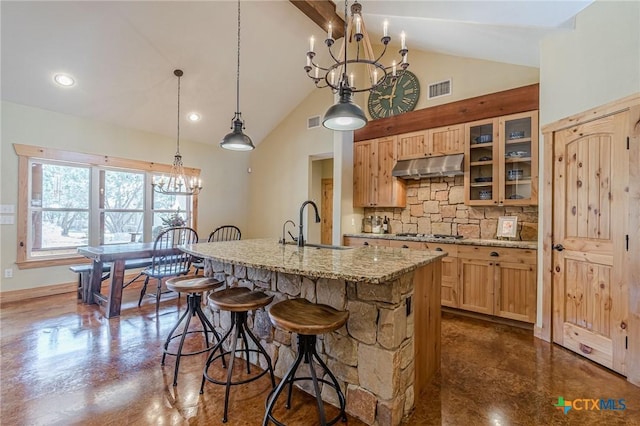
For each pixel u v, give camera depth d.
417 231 4.45
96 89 4.10
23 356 2.47
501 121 3.54
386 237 4.12
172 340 2.81
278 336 2.22
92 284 3.86
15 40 3.25
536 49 3.21
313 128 5.72
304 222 5.85
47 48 3.42
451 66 4.23
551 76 2.87
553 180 2.83
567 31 2.69
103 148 4.69
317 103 5.68
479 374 2.25
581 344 2.55
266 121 6.02
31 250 4.14
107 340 2.79
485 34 3.16
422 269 2.02
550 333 2.84
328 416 1.78
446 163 3.81
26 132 4.02
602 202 2.40
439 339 2.34
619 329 2.26
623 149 2.24
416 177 4.36
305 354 1.67
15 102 3.93
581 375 2.24
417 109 4.49
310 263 1.76
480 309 3.39
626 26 2.21
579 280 2.58
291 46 4.46
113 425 1.68
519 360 2.48
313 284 2.00
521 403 1.91
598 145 2.43
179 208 5.69
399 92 4.64
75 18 3.20
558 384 2.12
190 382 2.12
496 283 3.29
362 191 4.67
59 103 4.14
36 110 4.09
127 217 5.04
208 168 6.05
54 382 2.09
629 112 2.20
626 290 2.22
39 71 3.65
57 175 4.35
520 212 3.68
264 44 4.27
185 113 5.07
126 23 3.42
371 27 3.88
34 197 4.17
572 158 2.66
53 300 4.02
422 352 2.02
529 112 3.36
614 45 2.29
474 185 3.78
